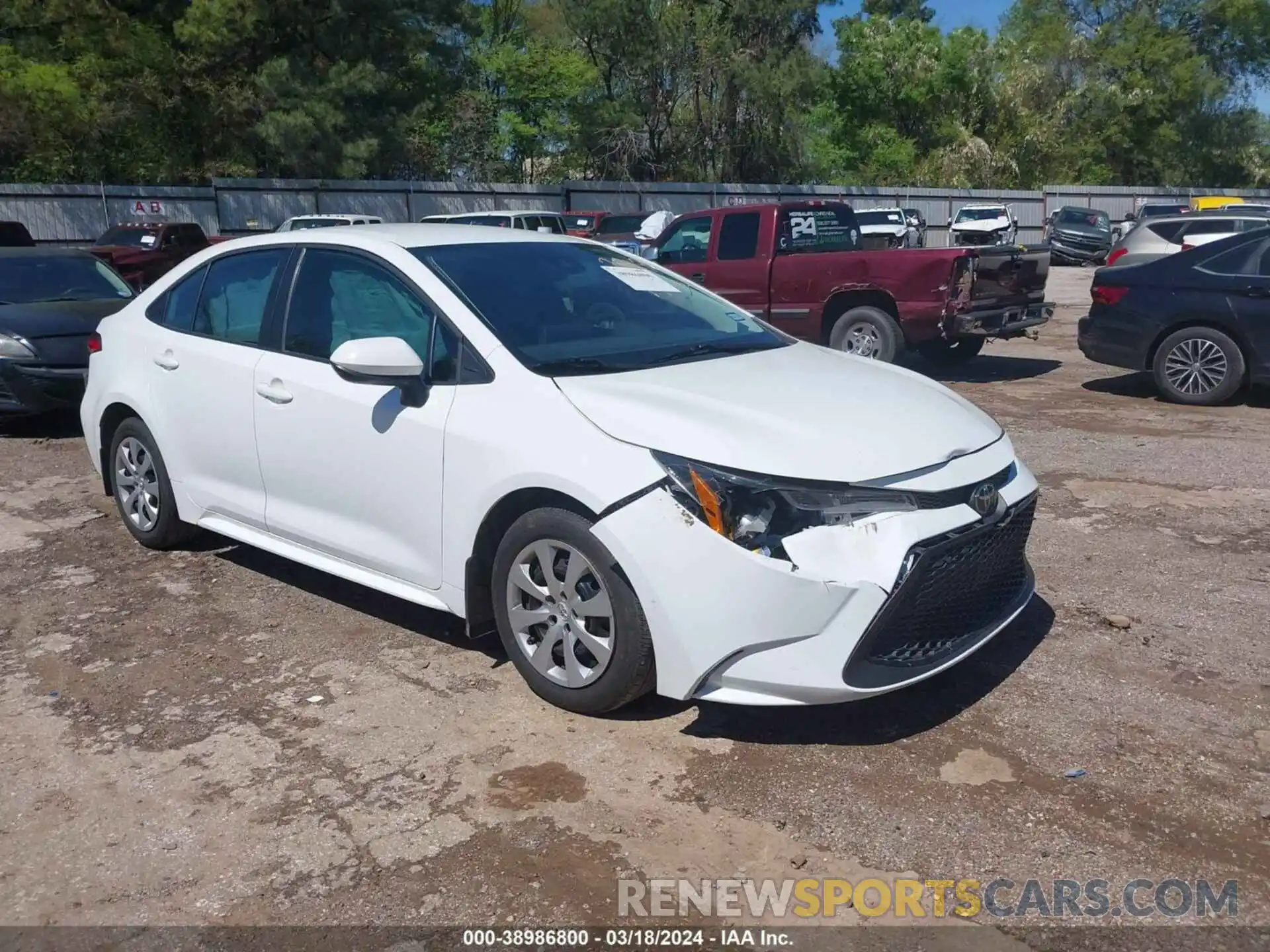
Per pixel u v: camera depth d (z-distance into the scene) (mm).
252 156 35031
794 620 3332
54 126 31047
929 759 3566
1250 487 6738
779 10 42594
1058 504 6453
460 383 4047
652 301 4777
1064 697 3967
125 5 32219
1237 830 3164
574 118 45875
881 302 10703
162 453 5406
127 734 3863
